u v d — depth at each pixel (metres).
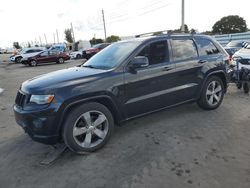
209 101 5.26
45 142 3.43
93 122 3.70
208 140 3.96
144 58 3.89
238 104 5.85
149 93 4.23
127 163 3.38
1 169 3.42
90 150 3.68
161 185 2.88
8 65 25.48
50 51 23.45
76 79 3.58
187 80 4.77
